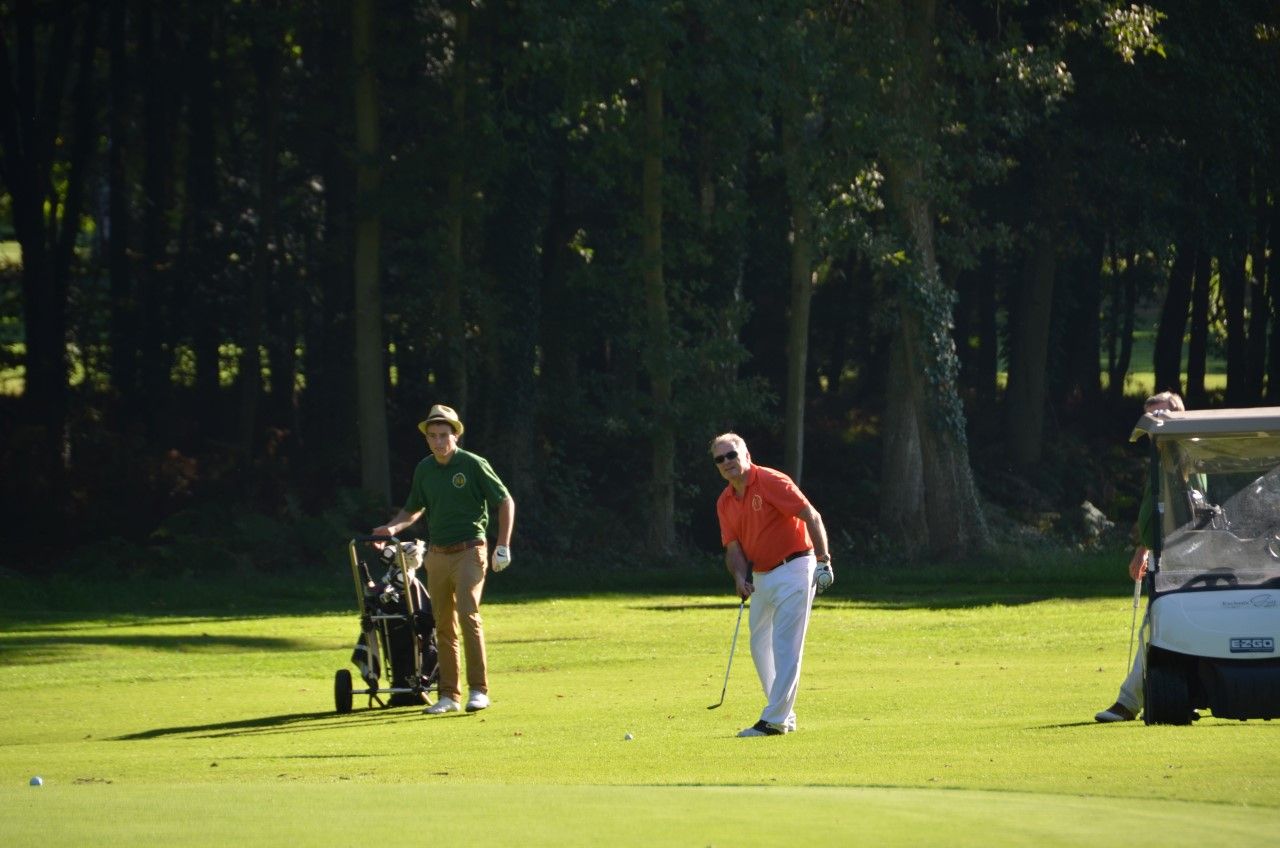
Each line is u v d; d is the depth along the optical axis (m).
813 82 68.06
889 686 26.27
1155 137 85.75
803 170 70.81
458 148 72.88
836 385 111.81
